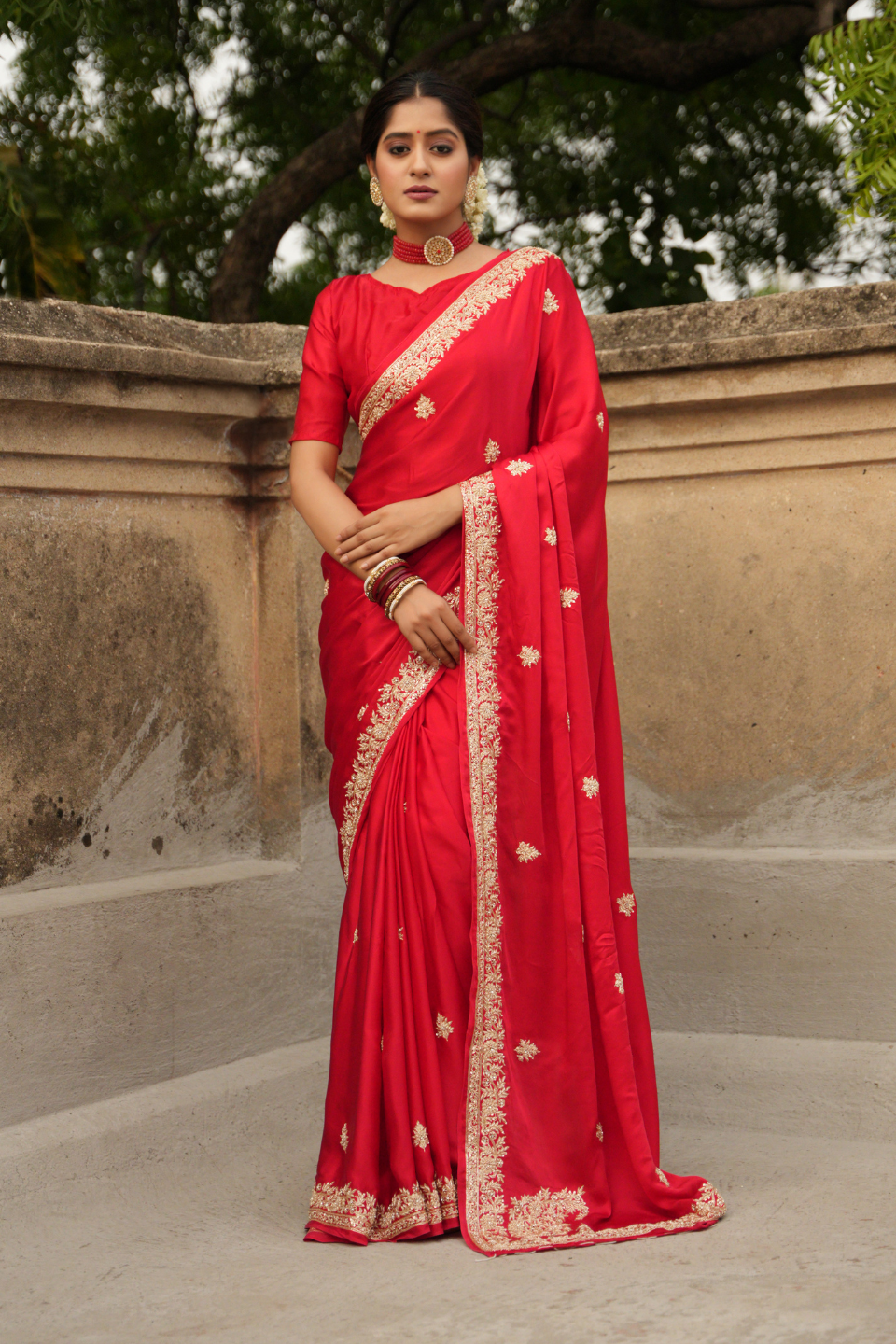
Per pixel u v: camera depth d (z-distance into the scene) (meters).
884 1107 2.81
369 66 8.06
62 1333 1.90
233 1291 2.04
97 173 7.63
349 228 8.60
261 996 3.03
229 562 3.12
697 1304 1.90
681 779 3.17
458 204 2.51
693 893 3.08
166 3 7.33
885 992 2.91
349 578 2.47
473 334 2.42
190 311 8.45
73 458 2.75
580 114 7.95
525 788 2.36
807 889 2.97
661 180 6.81
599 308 7.74
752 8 6.72
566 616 2.41
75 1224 2.38
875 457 2.97
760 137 7.68
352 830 2.44
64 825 2.74
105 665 2.82
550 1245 2.19
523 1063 2.31
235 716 3.13
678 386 3.04
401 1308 1.94
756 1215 2.33
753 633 3.10
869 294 2.98
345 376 2.52
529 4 7.90
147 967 2.78
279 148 8.28
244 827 3.15
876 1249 2.12
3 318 2.65
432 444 2.42
